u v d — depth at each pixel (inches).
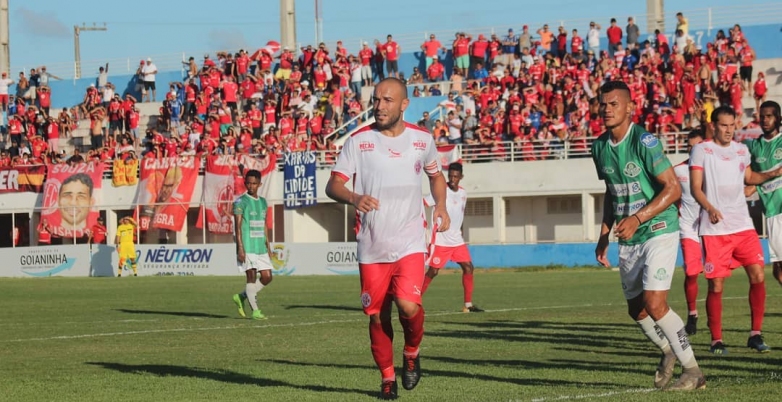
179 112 2209.6
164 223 1950.1
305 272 1674.5
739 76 1825.8
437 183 374.0
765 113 543.5
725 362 458.9
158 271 1761.8
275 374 442.3
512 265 1756.9
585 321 690.8
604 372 428.8
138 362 500.7
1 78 2442.2
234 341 604.1
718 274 503.8
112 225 2039.9
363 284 362.9
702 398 348.5
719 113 518.9
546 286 1177.4
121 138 2162.9
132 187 2009.1
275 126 2092.8
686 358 370.3
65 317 818.2
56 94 2459.4
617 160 372.8
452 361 477.4
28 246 2026.3
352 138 365.4
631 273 377.4
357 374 438.6
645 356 491.2
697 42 2020.2
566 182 1792.6
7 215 2204.7
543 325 666.2
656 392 366.0
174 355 533.0
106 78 2406.5
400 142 363.6
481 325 673.0
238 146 2004.2
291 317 785.6
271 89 2159.2
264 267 777.6
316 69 2117.4
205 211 1907.0
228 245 1708.9
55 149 2267.5
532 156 1829.5
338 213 1935.3
